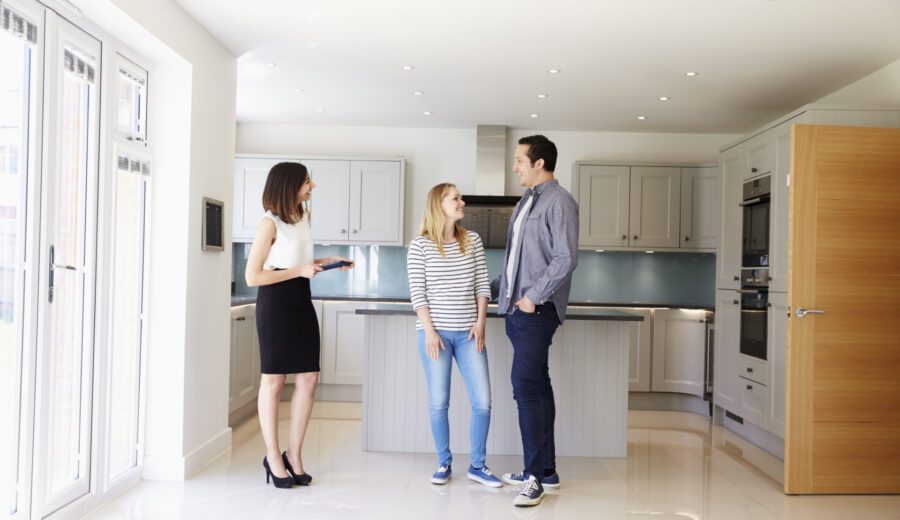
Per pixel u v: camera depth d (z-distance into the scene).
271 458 3.52
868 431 3.71
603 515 3.23
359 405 6.03
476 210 6.51
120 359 3.42
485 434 3.69
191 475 3.71
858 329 3.72
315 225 6.49
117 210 3.32
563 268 3.26
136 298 3.58
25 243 2.59
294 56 4.51
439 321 3.58
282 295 3.42
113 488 3.30
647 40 4.07
